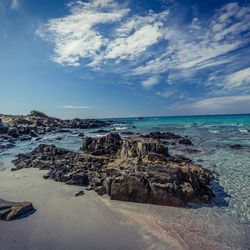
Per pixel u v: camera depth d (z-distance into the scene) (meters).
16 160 25.55
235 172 20.52
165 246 9.75
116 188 14.12
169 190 13.62
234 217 12.34
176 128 71.12
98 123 92.94
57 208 13.06
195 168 18.55
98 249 9.50
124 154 21.36
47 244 9.77
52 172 19.19
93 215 12.30
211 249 9.64
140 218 12.06
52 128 68.75
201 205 13.70
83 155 22.64
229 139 41.66
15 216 11.91
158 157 18.86
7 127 50.66
